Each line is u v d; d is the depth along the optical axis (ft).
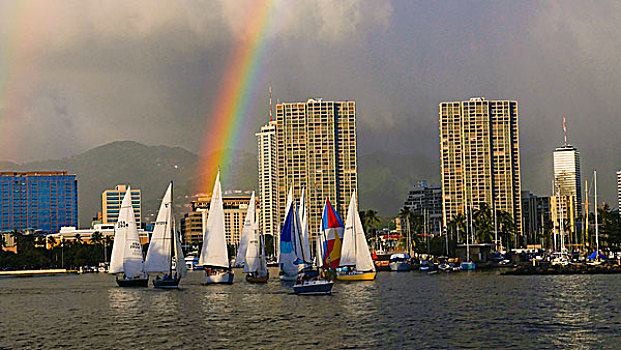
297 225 592.19
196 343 278.26
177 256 555.28
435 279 636.48
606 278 608.19
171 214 552.00
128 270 572.92
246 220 608.60
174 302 439.63
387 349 257.75
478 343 266.57
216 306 408.46
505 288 507.71
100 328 326.85
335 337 285.64
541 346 259.19
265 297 456.04
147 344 278.05
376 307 386.52
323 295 460.96
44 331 321.52
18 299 511.81
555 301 406.41
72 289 611.06
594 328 298.35
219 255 582.76
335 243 566.77
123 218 581.53
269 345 270.67
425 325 313.53
